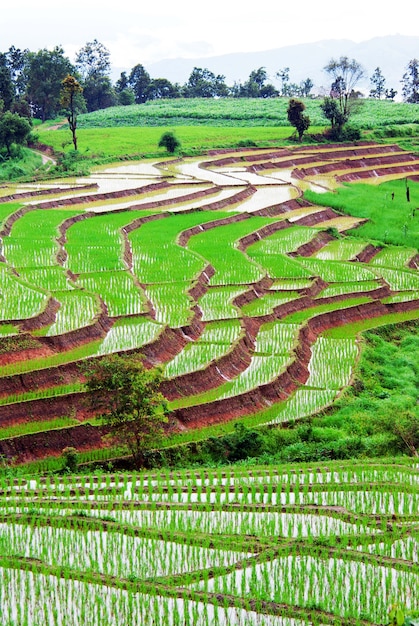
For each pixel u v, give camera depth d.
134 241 78.31
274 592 25.31
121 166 125.88
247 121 170.88
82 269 66.62
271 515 31.48
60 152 137.00
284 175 120.56
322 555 27.58
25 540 28.59
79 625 23.50
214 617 23.83
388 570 26.70
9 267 63.12
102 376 39.84
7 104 158.25
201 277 65.88
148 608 24.30
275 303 62.50
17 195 98.00
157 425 40.53
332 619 23.91
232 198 100.44
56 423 42.28
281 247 80.75
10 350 47.34
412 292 69.56
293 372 50.81
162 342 51.06
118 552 27.72
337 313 62.28
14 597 24.80
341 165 128.88
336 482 35.12
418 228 95.56
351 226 93.75
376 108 185.88
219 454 41.53
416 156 138.50
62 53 181.50
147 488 34.44
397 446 42.75
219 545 28.22
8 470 38.03
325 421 45.16
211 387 47.44
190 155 134.62
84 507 31.73
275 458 40.88
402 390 51.66
